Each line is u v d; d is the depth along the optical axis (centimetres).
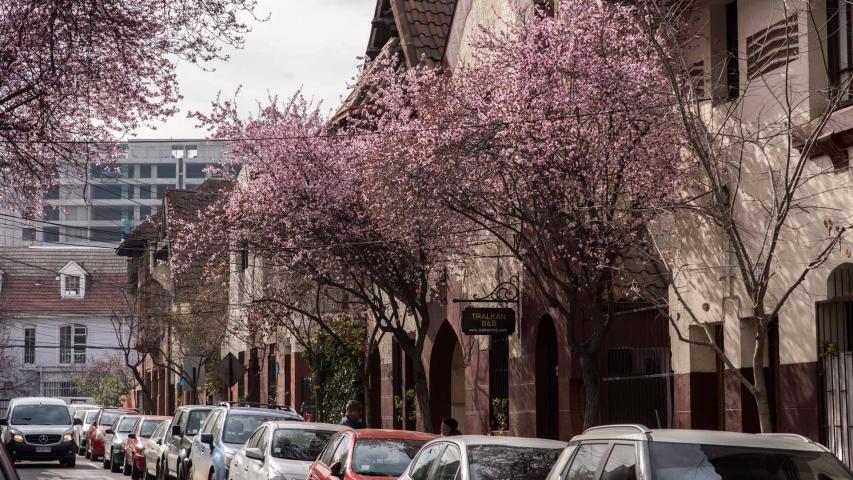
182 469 2770
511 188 2067
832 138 1720
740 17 2012
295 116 2956
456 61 3203
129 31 1797
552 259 2456
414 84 2664
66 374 9850
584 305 2217
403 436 1759
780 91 1864
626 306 2394
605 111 1922
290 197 2831
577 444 1065
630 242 1823
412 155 2220
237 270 4797
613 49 1983
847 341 1739
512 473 1312
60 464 4659
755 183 1919
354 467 1678
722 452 927
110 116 1952
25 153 1969
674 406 2186
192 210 6362
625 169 1914
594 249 1927
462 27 3183
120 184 16225
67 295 10000
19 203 2078
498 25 2895
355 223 2789
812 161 1781
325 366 3997
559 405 2567
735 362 1981
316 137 2839
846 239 1692
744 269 1398
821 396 1778
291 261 2917
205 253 3519
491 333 2702
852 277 1728
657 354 2291
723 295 2008
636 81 1909
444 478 1367
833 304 1762
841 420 1733
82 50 1827
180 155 16538
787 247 1836
